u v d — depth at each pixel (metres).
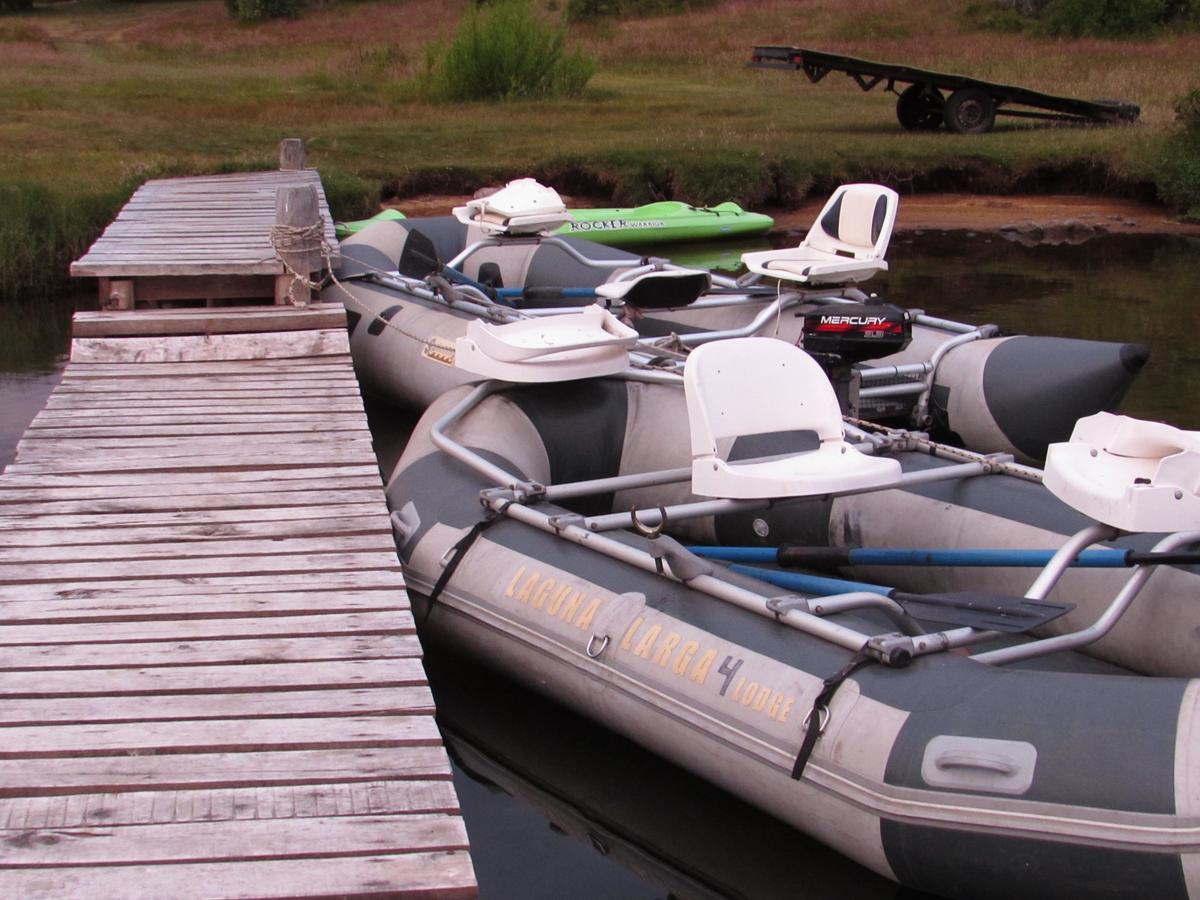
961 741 2.95
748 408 3.97
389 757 2.75
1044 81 20.39
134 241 7.91
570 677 3.83
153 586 3.59
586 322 5.37
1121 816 2.73
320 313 6.55
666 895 3.42
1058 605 3.26
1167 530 3.25
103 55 27.16
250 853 2.41
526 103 19.12
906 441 4.75
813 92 20.86
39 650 3.19
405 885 2.33
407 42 27.47
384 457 6.85
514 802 3.87
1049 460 3.52
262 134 15.62
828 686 3.19
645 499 5.25
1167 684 2.90
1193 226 13.16
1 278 10.12
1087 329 8.91
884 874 3.14
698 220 12.05
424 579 4.37
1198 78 20.05
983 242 12.41
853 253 6.17
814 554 3.94
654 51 25.30
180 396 5.53
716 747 3.40
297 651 3.22
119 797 2.58
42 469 4.55
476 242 8.20
